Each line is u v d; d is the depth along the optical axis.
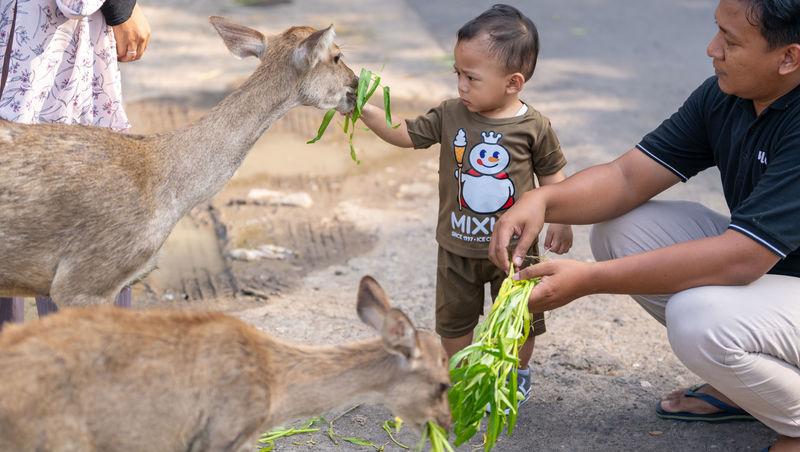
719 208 7.15
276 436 4.49
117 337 3.46
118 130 4.85
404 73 9.42
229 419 3.58
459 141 4.69
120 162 4.21
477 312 4.89
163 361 3.49
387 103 4.74
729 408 4.81
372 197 7.17
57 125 4.23
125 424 3.45
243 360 3.60
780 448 4.41
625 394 5.07
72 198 4.10
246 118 4.52
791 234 4.07
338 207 6.99
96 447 3.44
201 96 8.63
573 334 5.61
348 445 4.59
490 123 4.65
